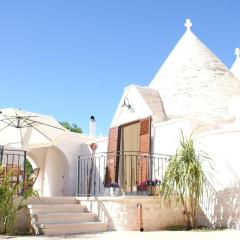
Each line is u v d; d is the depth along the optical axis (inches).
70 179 641.0
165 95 592.7
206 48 642.8
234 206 398.3
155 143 524.4
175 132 499.2
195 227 413.7
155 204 406.9
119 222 389.1
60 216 378.3
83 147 661.9
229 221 400.8
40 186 715.4
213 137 428.8
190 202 402.6
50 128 505.0
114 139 589.3
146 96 580.1
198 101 569.3
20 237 316.2
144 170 510.6
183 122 491.8
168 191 399.2
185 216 426.0
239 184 398.0
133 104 585.9
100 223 388.8
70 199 424.5
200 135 443.5
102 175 601.3
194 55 621.6
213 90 580.7
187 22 678.5
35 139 479.8
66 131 522.9
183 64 613.3
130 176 552.7
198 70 601.3
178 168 401.1
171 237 311.3
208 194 424.2
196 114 558.6
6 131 486.0
